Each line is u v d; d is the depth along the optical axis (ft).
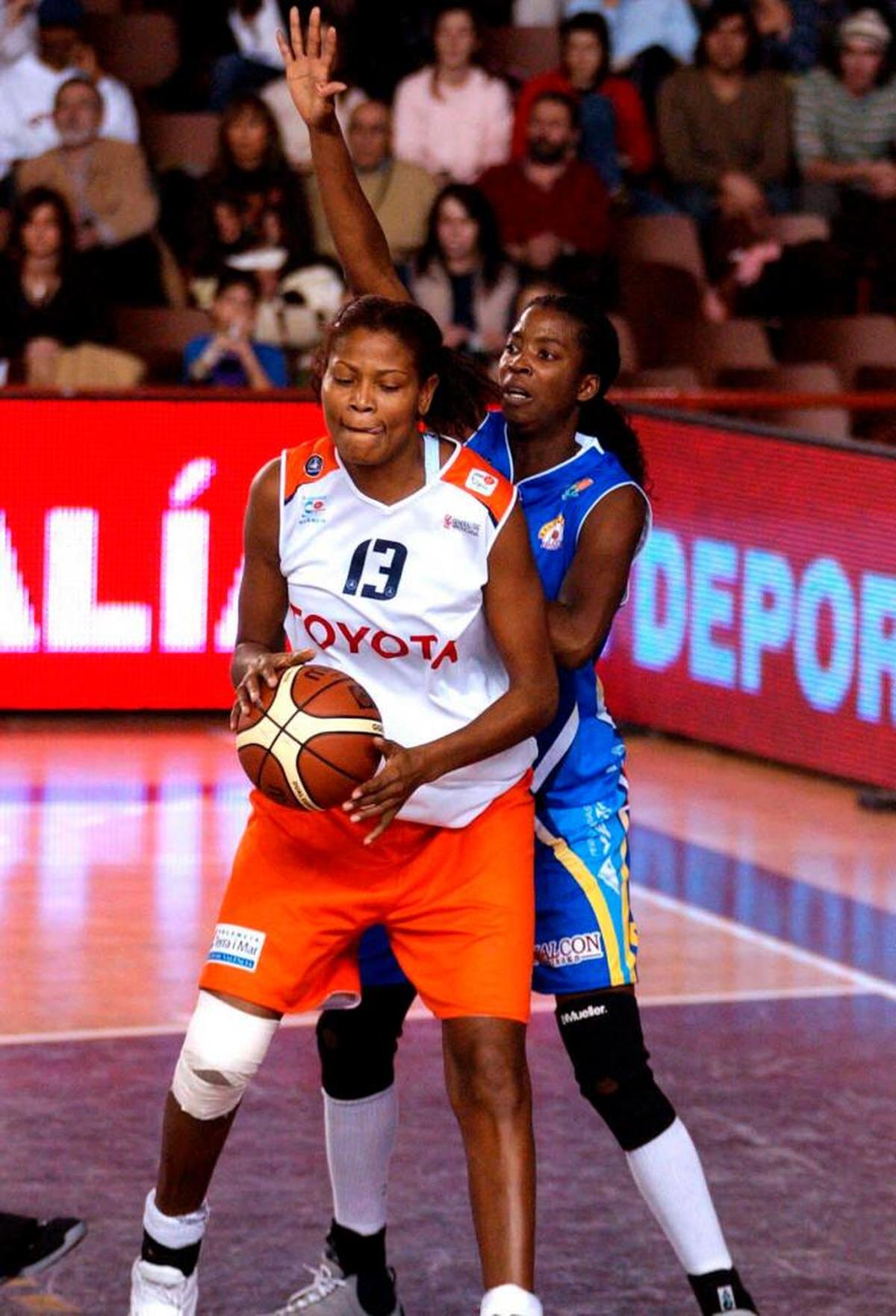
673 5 123.44
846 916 64.64
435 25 111.65
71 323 96.53
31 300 96.63
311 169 107.24
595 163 112.88
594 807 35.35
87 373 96.32
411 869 32.35
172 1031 52.21
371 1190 36.45
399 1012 35.81
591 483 35.47
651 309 107.55
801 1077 50.26
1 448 86.38
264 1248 39.91
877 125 120.16
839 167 119.44
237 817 74.84
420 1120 47.09
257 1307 37.40
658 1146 34.50
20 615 87.76
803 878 68.90
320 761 31.01
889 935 62.69
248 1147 45.03
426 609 31.73
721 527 84.64
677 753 87.76
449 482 32.01
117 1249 39.60
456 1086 32.30
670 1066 50.67
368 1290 36.76
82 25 114.62
